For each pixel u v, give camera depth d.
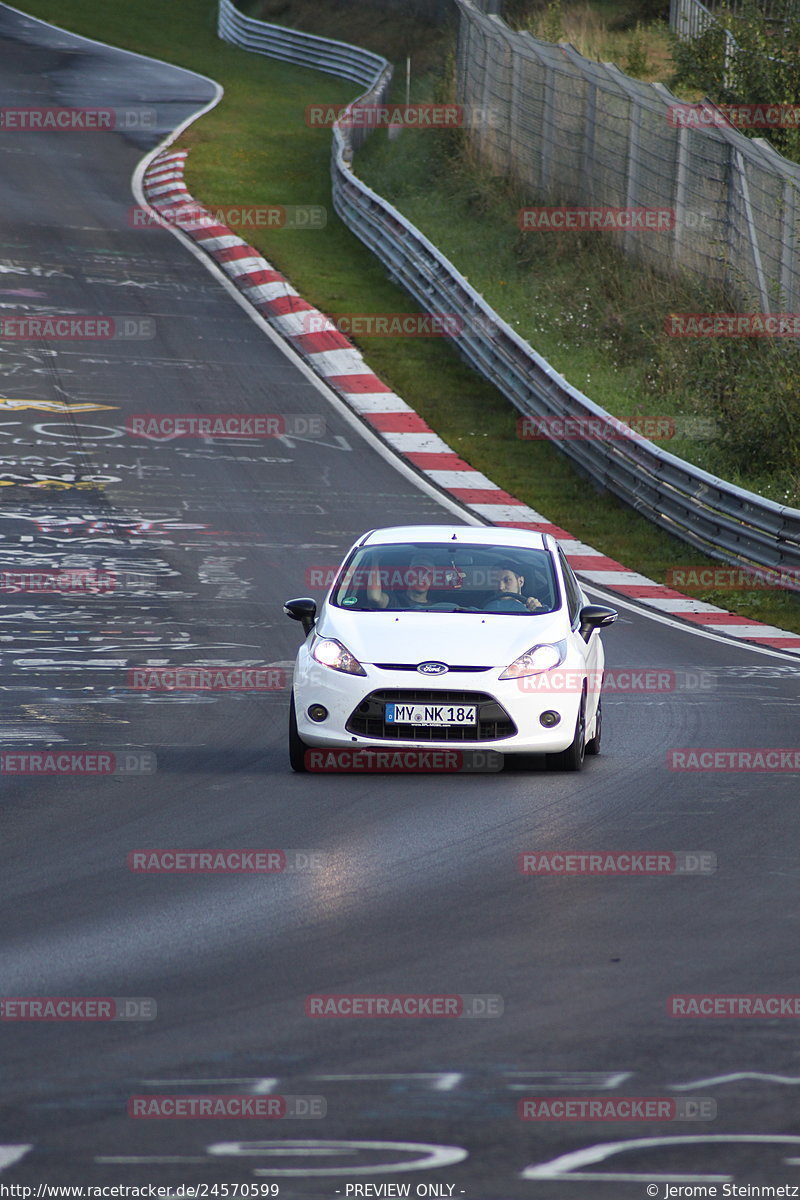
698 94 136.88
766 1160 14.77
